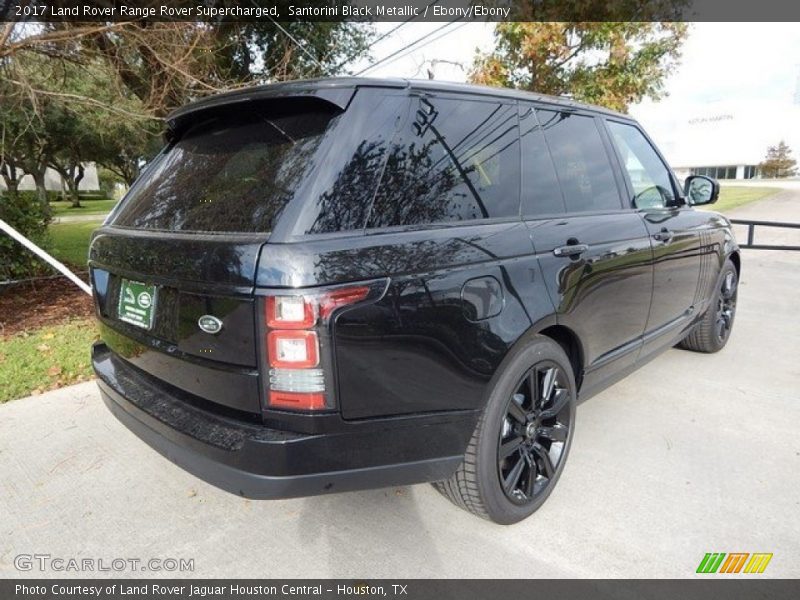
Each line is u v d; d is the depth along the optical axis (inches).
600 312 106.2
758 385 153.9
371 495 104.1
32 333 203.9
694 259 146.0
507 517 92.0
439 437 78.5
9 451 120.3
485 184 89.7
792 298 262.7
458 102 89.0
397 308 70.9
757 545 88.0
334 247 67.7
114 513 99.6
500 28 340.8
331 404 67.9
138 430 86.6
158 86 276.4
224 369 72.2
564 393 100.7
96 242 100.9
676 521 94.3
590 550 87.7
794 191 1346.0
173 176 95.6
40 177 1135.0
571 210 105.8
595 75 346.3
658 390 150.9
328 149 72.9
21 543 91.9
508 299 84.0
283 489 68.7
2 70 229.1
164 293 80.6
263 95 81.0
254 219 72.7
